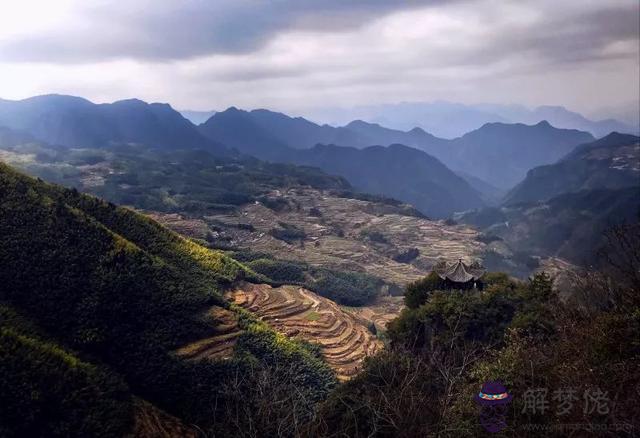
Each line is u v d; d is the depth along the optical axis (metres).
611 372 13.84
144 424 33.22
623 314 16.55
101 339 39.03
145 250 54.47
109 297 41.81
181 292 48.94
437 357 21.66
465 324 35.88
